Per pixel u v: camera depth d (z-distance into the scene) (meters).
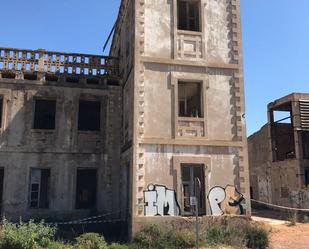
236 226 15.73
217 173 16.17
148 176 15.48
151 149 15.73
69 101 20.12
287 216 26.14
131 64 17.31
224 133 16.66
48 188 19.45
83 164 19.59
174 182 15.68
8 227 13.47
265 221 24.00
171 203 15.46
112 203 19.48
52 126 20.66
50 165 19.22
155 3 17.14
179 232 14.64
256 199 35.50
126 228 17.25
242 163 16.48
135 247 13.79
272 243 16.36
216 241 14.73
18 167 18.92
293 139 31.20
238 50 17.59
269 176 32.84
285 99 30.31
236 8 18.03
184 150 16.08
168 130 16.08
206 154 16.25
